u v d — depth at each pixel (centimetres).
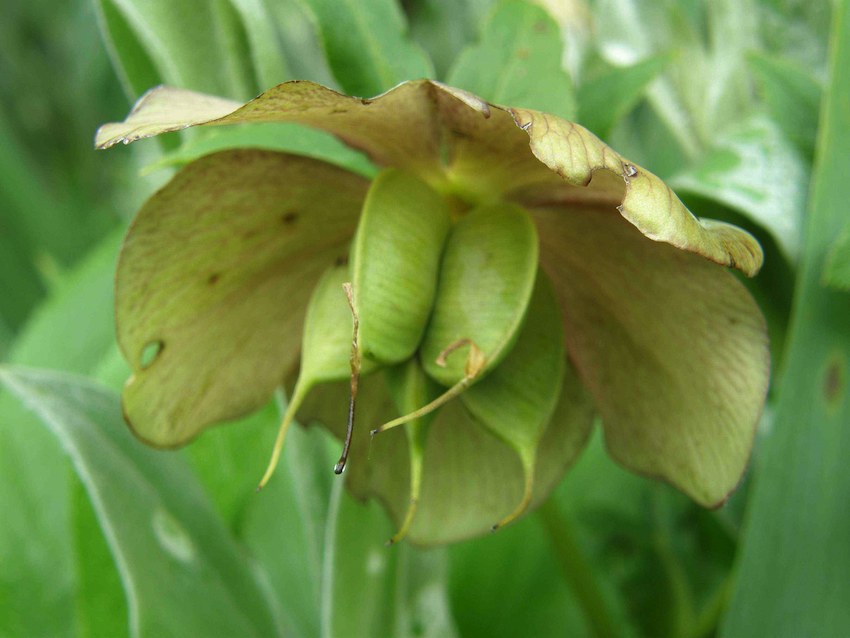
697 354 12
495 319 12
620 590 19
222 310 13
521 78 14
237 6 15
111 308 22
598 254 12
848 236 14
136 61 16
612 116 14
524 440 12
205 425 13
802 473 14
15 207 31
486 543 19
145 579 13
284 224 13
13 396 19
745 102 18
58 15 37
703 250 10
